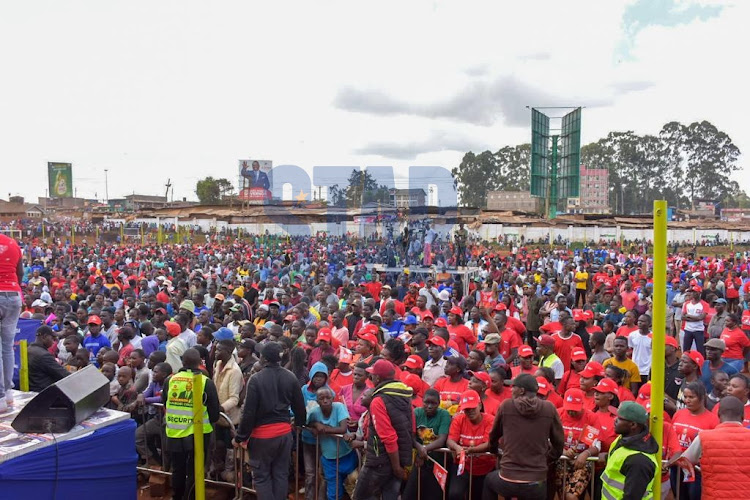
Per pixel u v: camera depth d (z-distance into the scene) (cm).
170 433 626
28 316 1154
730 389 604
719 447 482
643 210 11188
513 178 11388
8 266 554
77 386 541
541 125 5322
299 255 2878
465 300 1207
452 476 580
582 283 2016
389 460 531
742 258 3878
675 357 791
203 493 575
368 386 685
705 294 1452
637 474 440
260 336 969
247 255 3522
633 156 11075
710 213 8931
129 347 921
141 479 752
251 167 6141
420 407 602
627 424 459
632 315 1003
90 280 1936
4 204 8106
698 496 550
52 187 9438
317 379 633
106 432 543
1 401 556
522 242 5072
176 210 6756
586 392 670
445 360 793
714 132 10838
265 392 566
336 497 611
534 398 496
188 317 1022
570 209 10112
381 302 1395
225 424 701
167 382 677
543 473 492
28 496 487
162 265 2725
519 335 1079
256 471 570
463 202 11469
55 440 506
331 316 1128
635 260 3491
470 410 564
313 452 639
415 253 2067
